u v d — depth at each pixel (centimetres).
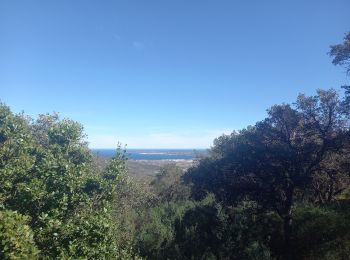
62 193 1116
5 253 801
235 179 2862
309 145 2552
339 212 2553
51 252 1032
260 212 2836
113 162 1389
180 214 2969
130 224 2520
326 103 2480
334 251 2166
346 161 2580
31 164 1171
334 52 2325
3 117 1314
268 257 2302
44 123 1847
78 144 1449
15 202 1072
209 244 2584
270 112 2706
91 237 1104
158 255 2431
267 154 2697
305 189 2811
